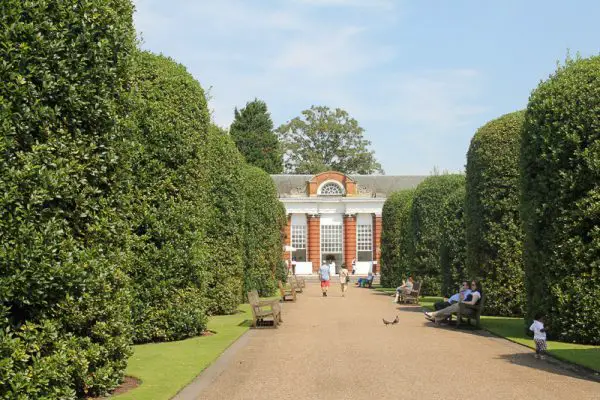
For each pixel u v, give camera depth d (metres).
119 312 9.12
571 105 14.14
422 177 72.94
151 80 14.51
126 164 9.48
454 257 26.05
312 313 23.00
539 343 12.12
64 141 7.99
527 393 9.04
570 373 10.59
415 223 34.25
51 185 7.44
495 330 16.70
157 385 9.56
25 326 7.27
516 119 20.22
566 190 14.11
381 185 71.25
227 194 22.27
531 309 15.16
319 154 89.56
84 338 8.23
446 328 17.70
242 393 9.16
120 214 9.51
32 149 7.36
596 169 13.59
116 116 8.94
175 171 14.65
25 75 7.43
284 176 71.06
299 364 11.60
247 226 29.94
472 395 8.95
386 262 44.34
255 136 72.00
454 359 12.09
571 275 13.98
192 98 15.41
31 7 7.54
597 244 13.56
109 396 8.77
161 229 14.20
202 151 15.81
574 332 13.80
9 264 6.91
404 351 13.17
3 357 6.82
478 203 20.78
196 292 15.47
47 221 7.55
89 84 8.32
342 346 13.95
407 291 28.47
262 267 31.42
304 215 66.00
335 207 65.75
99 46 8.42
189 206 15.04
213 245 21.61
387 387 9.52
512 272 20.08
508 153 20.09
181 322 14.70
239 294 22.97
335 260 65.94
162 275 14.31
